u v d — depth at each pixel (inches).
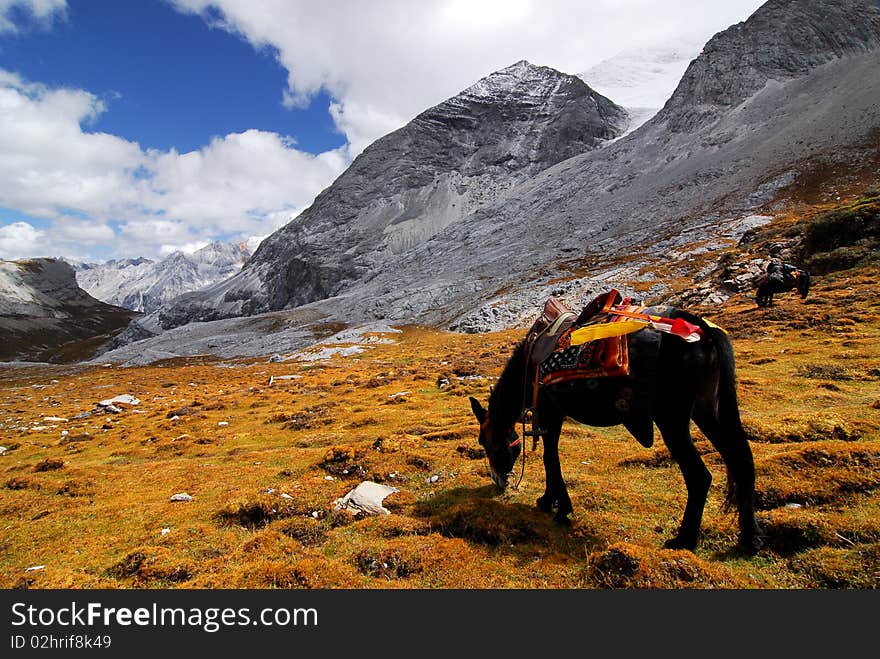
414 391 816.9
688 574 179.2
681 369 195.6
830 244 1284.4
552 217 4704.7
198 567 214.8
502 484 274.1
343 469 359.3
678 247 2807.6
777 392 472.1
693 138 4623.5
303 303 6929.1
